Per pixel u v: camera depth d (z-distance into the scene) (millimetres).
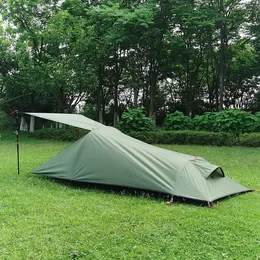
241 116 14273
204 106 24328
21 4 17891
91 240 3822
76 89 16797
